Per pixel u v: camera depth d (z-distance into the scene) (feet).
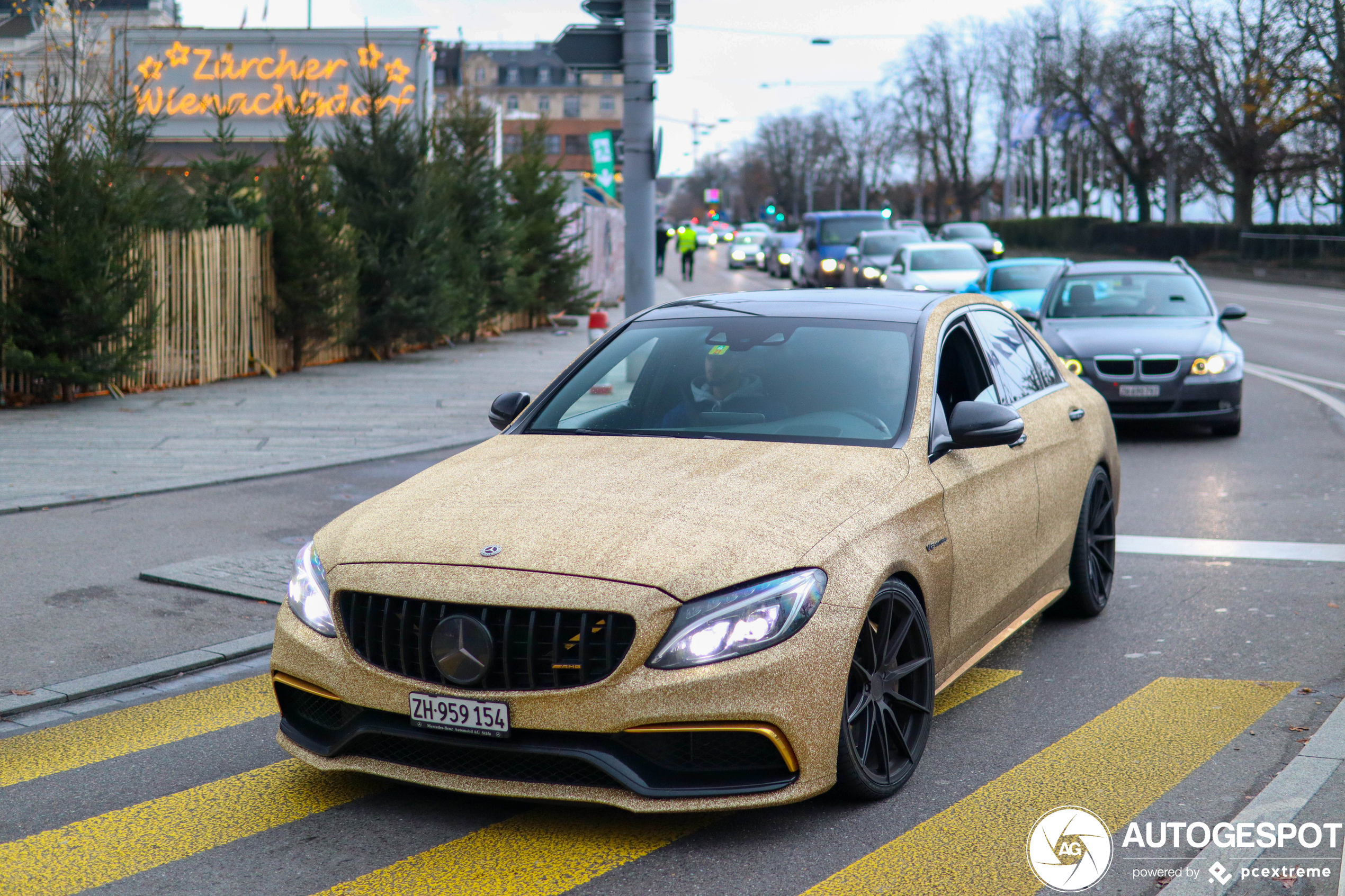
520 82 422.82
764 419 15.40
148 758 14.97
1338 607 20.86
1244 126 169.78
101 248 42.96
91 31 50.75
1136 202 232.53
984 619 16.06
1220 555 24.66
